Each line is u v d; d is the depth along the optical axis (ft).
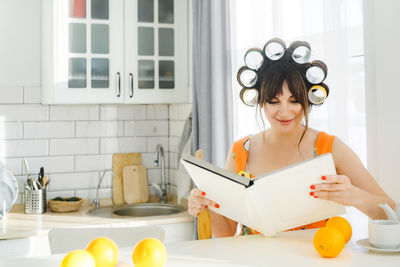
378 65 5.51
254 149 5.88
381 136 5.49
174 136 10.98
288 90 5.25
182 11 10.30
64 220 8.67
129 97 9.87
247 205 4.22
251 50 5.35
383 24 5.42
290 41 6.67
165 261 3.46
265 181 4.05
